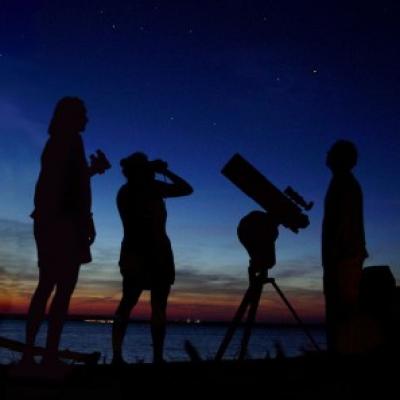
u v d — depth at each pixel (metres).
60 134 4.54
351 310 4.46
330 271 5.42
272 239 5.14
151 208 5.80
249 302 5.02
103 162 4.88
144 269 5.68
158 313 5.66
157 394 3.85
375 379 3.73
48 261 4.36
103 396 3.84
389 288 4.24
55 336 4.29
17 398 3.79
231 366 4.16
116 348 5.60
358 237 5.43
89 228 4.56
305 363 3.95
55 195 4.40
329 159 5.66
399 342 3.96
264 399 3.83
